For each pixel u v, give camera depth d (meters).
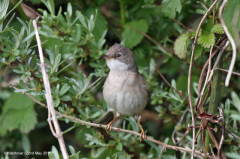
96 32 9.34
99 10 9.55
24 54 6.90
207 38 6.35
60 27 8.12
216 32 6.42
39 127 10.85
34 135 11.07
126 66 8.11
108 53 8.33
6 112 9.50
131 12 10.25
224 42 6.61
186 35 6.72
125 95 7.94
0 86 10.78
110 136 8.22
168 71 11.23
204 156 6.66
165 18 10.30
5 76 11.16
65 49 9.10
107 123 8.65
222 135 6.47
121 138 7.97
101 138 7.98
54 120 6.02
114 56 8.18
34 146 10.90
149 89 8.59
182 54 6.62
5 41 6.74
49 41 9.12
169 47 10.42
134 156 8.36
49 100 6.15
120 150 7.75
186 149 6.82
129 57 8.24
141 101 8.09
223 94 9.95
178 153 7.90
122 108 8.12
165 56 10.97
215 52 6.64
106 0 9.69
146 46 10.09
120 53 8.20
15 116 9.45
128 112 8.26
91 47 8.80
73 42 8.04
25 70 6.85
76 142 11.27
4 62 6.81
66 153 5.79
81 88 7.50
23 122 9.34
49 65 6.99
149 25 10.42
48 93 6.18
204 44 6.28
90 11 9.55
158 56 11.34
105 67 8.91
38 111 11.12
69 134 11.48
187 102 7.68
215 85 6.67
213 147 7.08
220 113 6.65
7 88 10.82
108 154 9.41
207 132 6.95
